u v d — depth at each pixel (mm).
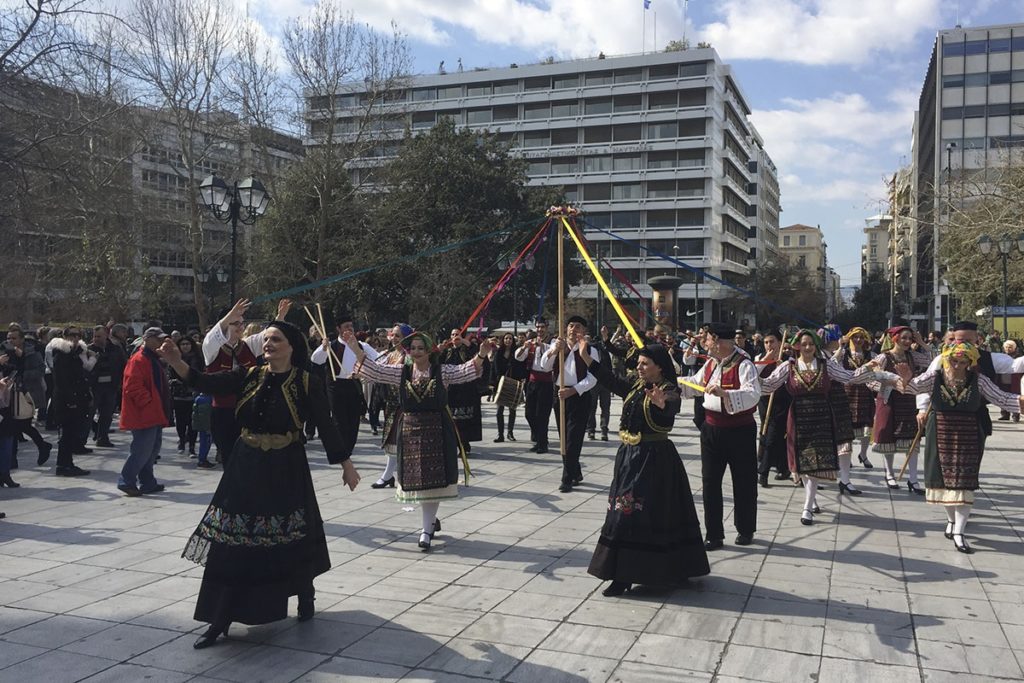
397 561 6117
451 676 4082
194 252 28859
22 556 6254
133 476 8609
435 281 32438
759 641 4543
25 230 19172
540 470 10305
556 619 4898
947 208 24891
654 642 4531
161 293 37406
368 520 7438
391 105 34500
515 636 4625
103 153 24953
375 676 4086
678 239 62219
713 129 61656
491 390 13375
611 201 63250
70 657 4312
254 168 30812
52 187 18484
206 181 13422
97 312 29984
